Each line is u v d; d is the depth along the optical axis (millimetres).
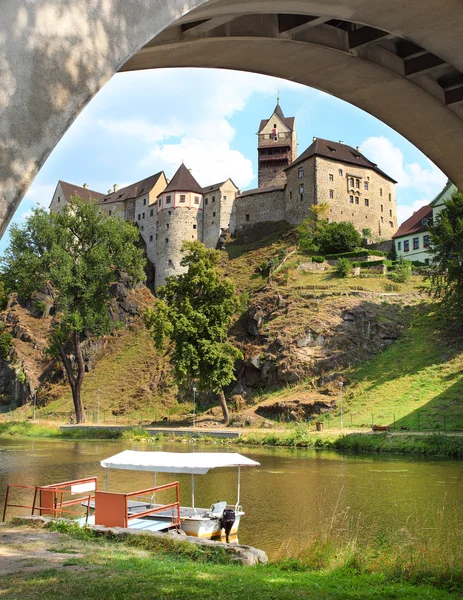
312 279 78000
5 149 4055
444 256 56438
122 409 72375
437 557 11359
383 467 31766
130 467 17672
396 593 9094
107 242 65562
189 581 9500
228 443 48625
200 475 30172
